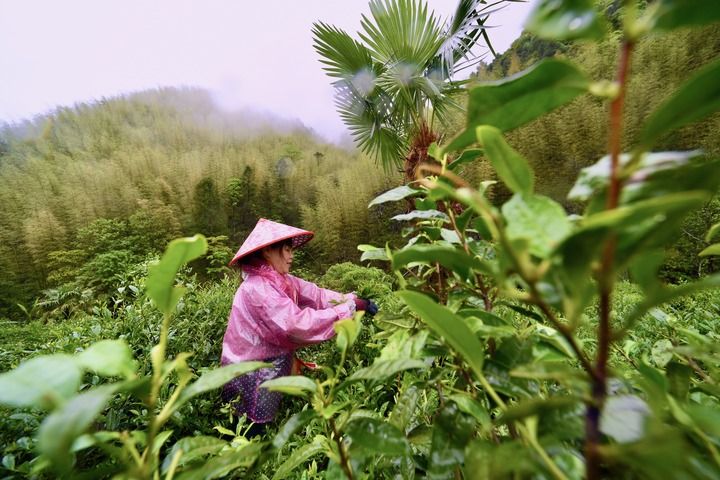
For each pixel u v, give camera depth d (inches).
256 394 61.7
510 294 8.0
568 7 7.0
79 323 83.4
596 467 7.7
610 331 7.4
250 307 65.4
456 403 13.6
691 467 7.9
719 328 44.6
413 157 74.7
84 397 7.2
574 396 7.9
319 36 101.0
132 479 9.8
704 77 6.2
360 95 108.7
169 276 10.8
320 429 39.9
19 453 29.6
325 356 75.9
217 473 11.9
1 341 82.7
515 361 13.2
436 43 91.0
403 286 20.3
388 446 13.2
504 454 9.0
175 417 43.0
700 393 15.5
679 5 6.2
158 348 10.9
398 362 12.6
